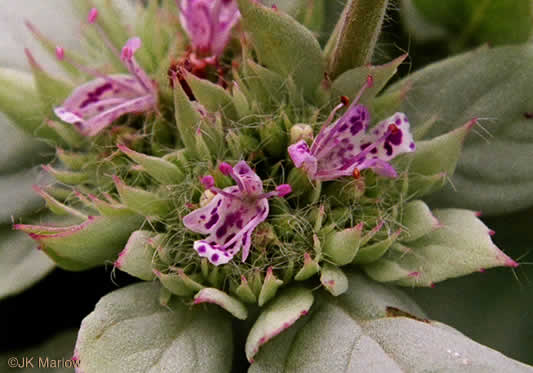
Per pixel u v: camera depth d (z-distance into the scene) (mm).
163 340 75
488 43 89
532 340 85
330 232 77
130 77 83
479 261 75
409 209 79
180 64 83
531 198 84
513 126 85
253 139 79
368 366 72
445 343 72
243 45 80
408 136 77
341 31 77
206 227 75
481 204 85
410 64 90
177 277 75
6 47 92
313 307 76
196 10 84
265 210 75
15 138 89
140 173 81
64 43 94
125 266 74
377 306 75
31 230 76
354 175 75
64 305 87
